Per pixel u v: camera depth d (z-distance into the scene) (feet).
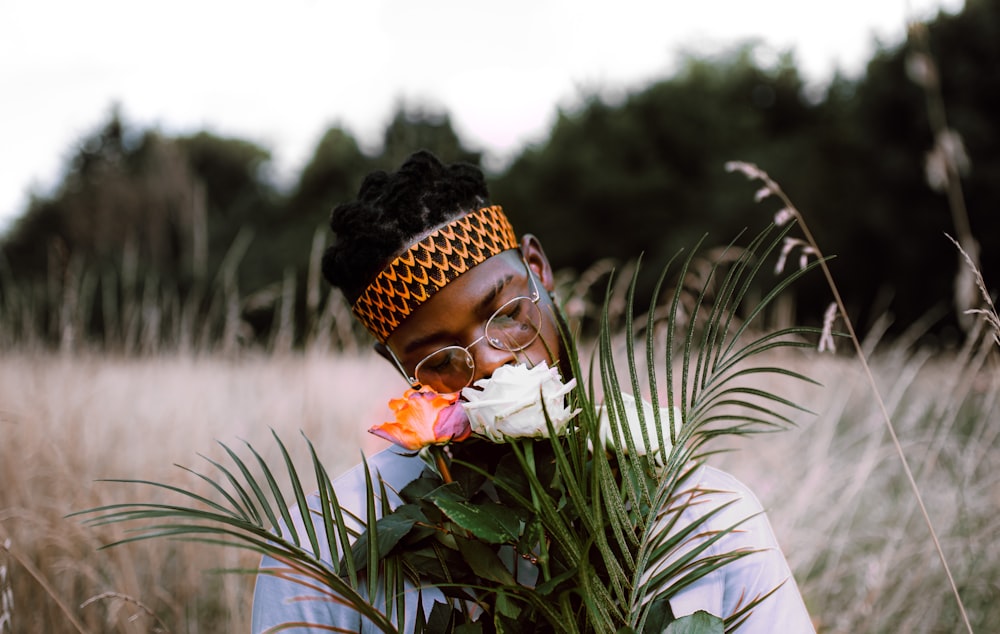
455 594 2.78
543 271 3.71
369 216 3.26
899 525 7.72
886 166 37.73
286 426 8.61
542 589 2.49
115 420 8.76
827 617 6.91
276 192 85.92
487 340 3.19
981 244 35.12
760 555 3.02
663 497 2.81
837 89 57.31
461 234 3.20
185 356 10.57
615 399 2.64
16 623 5.78
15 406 8.08
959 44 36.63
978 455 7.95
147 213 62.59
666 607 2.67
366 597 2.93
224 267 11.82
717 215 48.60
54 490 7.27
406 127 59.88
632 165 58.59
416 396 2.88
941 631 6.97
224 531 2.46
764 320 16.99
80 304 11.16
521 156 64.54
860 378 10.07
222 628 6.48
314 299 9.71
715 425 8.70
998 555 7.28
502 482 2.69
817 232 40.37
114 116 88.28
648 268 46.50
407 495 2.92
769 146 54.85
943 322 32.19
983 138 35.29
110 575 6.54
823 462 8.14
